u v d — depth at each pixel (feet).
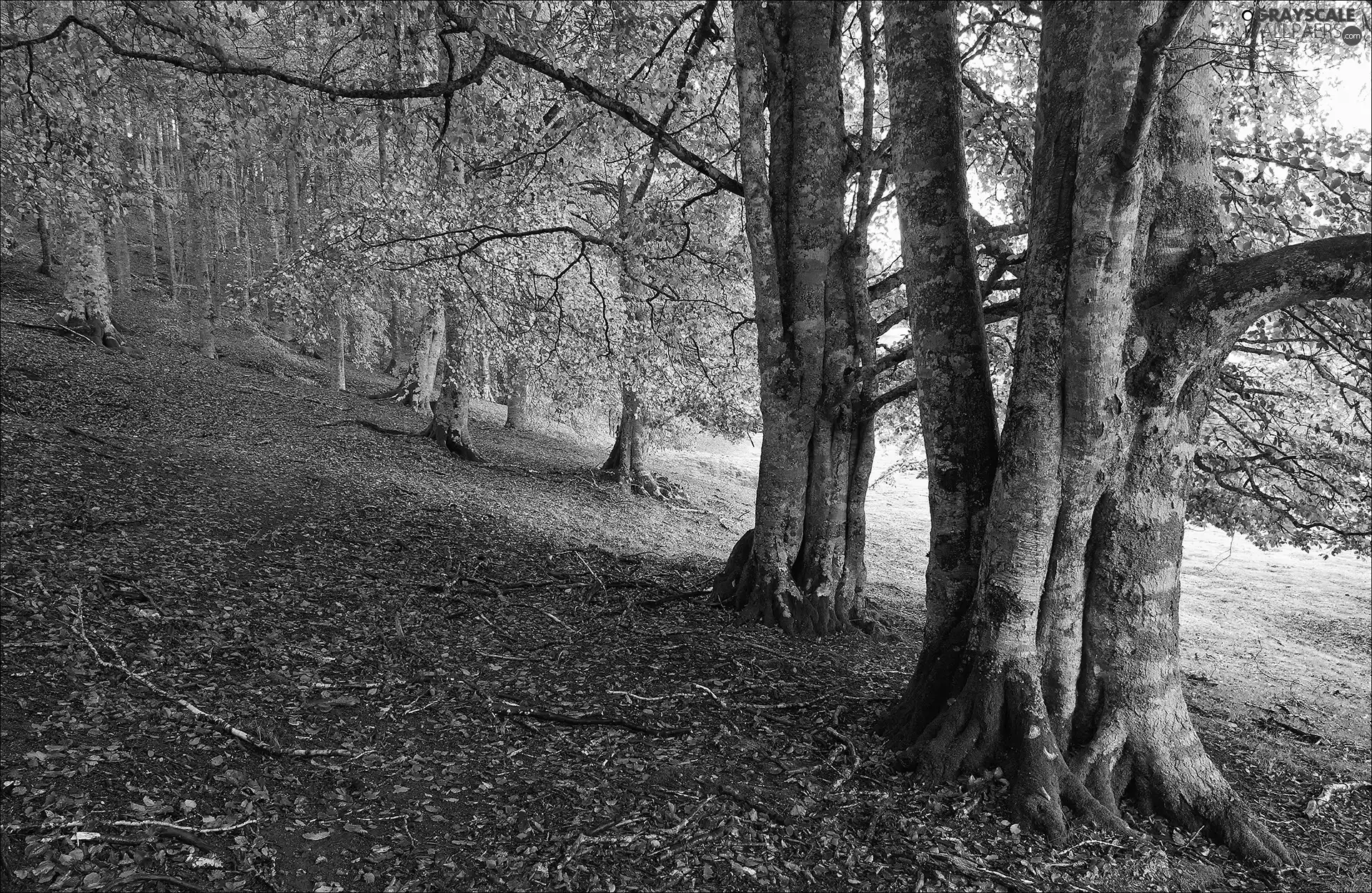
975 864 14.38
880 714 20.08
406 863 13.23
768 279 29.27
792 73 28.89
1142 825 16.66
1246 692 38.78
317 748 16.69
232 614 23.59
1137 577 17.25
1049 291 16.29
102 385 54.65
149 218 142.92
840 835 14.96
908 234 19.52
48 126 36.35
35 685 17.26
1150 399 16.85
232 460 43.93
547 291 55.77
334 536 34.68
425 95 30.19
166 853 12.58
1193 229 16.78
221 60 29.96
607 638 26.81
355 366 109.91
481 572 33.50
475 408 104.06
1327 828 20.10
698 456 109.81
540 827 14.52
